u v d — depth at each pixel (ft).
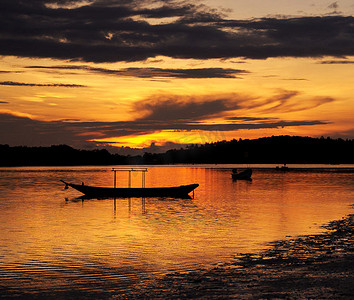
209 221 146.51
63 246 103.71
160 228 132.16
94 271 79.56
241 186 361.51
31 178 529.04
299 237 108.68
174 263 84.74
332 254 83.05
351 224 128.36
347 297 54.95
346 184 376.07
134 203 217.77
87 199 241.96
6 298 64.90
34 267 82.99
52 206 204.03
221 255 90.74
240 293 59.26
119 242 108.68
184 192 259.19
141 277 74.84
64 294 66.23
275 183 403.34
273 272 70.59
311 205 198.39
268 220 146.30
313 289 58.85
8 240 112.47
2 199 241.35
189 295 60.34
